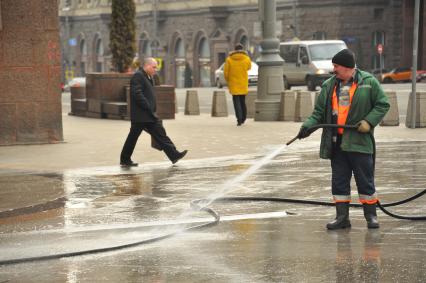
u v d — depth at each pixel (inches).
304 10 4753.9
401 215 736.3
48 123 1408.7
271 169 1059.3
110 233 690.2
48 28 1387.8
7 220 757.9
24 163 1173.1
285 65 3516.2
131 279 542.0
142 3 6077.8
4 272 569.3
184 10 5669.3
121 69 2258.9
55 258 605.6
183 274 550.9
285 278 534.0
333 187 697.0
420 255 589.9
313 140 1413.6
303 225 714.2
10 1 1365.7
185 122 1886.1
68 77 6476.4
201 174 1034.7
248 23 5093.5
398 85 3612.2
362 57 4795.8
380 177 965.2
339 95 692.1
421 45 4817.9
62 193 901.2
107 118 2092.8
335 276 535.8
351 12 4744.1
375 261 573.6
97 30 6486.2
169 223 732.7
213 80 5413.4
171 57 5885.8
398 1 4827.8
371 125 682.2
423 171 1010.1
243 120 1770.4
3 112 1382.9
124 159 1135.0
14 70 1381.6
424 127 1628.9
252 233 682.8
